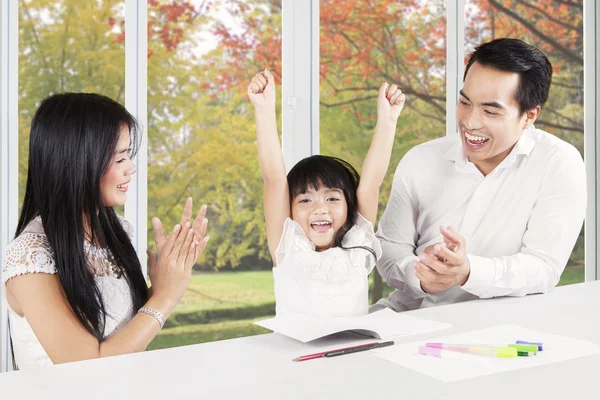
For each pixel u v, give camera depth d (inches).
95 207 53.5
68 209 51.6
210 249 100.6
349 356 41.1
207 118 95.7
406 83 100.3
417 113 101.3
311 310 59.8
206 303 103.1
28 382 36.8
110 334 53.9
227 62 95.0
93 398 34.3
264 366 39.4
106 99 54.5
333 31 95.3
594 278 112.6
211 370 38.7
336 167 63.9
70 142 51.4
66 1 90.0
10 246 51.9
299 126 89.4
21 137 88.2
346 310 60.3
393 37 99.2
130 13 79.4
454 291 73.4
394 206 78.7
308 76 89.7
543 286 63.2
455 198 75.7
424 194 77.4
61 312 50.1
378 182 65.0
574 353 41.1
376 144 64.9
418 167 77.5
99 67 92.6
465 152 73.3
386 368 38.6
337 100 96.2
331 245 63.9
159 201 93.8
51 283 50.6
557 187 70.9
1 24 73.5
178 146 94.2
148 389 35.5
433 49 101.4
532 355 40.7
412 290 70.1
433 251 59.5
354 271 61.6
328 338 45.9
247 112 98.0
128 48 79.6
